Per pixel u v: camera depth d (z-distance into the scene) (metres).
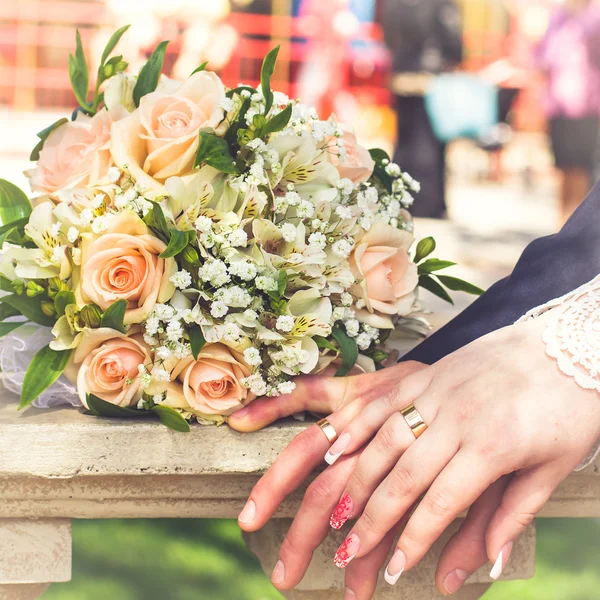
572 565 2.46
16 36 8.00
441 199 5.68
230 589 2.18
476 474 1.12
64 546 1.22
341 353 1.23
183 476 1.21
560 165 5.48
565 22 5.32
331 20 7.10
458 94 5.38
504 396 1.14
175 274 1.18
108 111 1.23
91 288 1.18
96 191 1.20
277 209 1.21
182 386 1.20
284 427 1.20
